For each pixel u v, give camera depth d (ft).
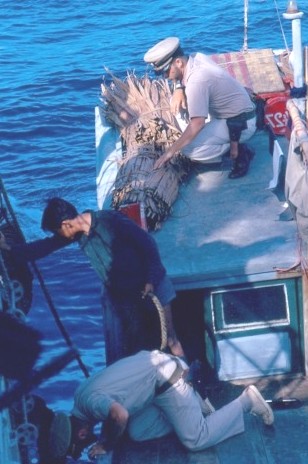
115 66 88.58
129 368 25.95
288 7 36.06
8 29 106.32
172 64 32.73
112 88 38.68
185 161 34.78
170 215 32.48
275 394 29.71
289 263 29.25
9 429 23.12
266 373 30.58
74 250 55.11
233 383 30.53
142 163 33.01
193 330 30.30
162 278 27.30
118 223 26.71
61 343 45.52
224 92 33.27
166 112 35.96
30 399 24.06
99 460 26.91
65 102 79.15
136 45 95.35
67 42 99.55
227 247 30.40
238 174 34.53
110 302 28.53
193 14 102.94
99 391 25.62
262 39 92.68
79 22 107.34
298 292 29.68
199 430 26.58
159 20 103.30
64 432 25.30
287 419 28.17
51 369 19.43
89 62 90.33
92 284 51.52
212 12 101.91
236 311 29.99
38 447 25.72
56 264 53.83
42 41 100.89
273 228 31.30
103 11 110.22
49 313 48.60
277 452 26.86
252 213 32.30
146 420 27.22
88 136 72.28
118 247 26.81
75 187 64.44
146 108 36.52
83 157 68.69
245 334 30.17
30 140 72.02
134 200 31.55
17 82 85.05
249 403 27.68
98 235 26.63
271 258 29.53
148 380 25.95
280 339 30.25
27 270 26.76
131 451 27.17
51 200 26.55
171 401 26.30
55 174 66.39
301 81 36.35
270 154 35.70
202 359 30.63
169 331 28.60
